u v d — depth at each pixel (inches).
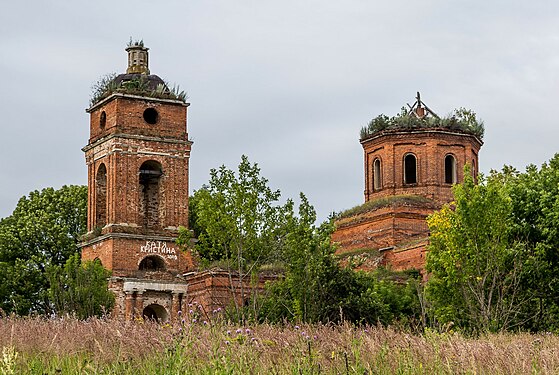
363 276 2114.9
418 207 2925.7
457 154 3031.5
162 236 2829.7
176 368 588.1
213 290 2696.9
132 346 656.4
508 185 1861.5
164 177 2876.5
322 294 1937.7
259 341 641.0
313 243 2010.3
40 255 3216.0
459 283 1708.9
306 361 601.0
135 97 2854.3
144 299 2770.7
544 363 625.3
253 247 2076.8
